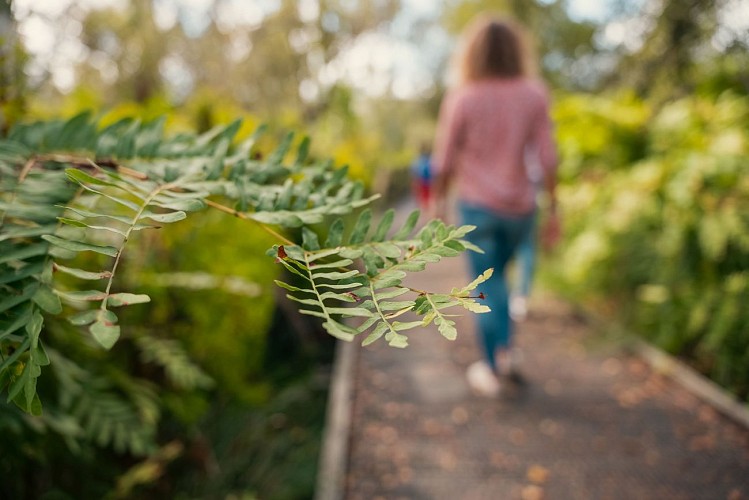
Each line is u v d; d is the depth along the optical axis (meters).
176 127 2.41
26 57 1.20
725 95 3.97
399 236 0.57
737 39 4.64
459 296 0.45
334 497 1.87
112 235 1.43
